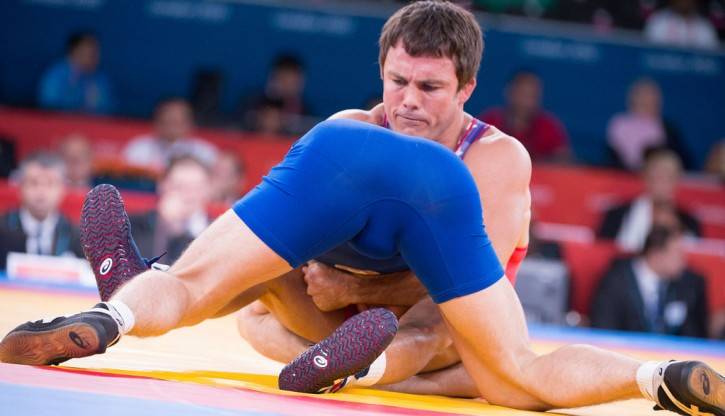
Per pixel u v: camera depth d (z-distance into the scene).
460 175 6.73
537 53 26.86
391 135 6.74
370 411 5.89
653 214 23.39
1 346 6.19
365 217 6.69
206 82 25.73
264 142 23.08
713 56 27.50
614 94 27.25
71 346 6.07
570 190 23.67
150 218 18.03
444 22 7.46
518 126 25.39
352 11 26.58
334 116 8.11
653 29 28.23
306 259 6.77
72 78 25.00
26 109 24.80
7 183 18.52
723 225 24.41
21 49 25.83
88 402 5.11
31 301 13.43
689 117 27.56
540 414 6.84
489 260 6.85
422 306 7.55
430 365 7.76
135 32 26.19
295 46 26.52
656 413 7.62
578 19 27.80
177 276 6.69
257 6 26.39
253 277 6.71
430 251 6.71
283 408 5.62
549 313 18.59
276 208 6.62
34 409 4.78
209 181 18.72
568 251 19.61
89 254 6.94
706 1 28.91
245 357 9.05
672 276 19.52
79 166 21.47
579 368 6.76
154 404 5.26
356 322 6.36
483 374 7.06
